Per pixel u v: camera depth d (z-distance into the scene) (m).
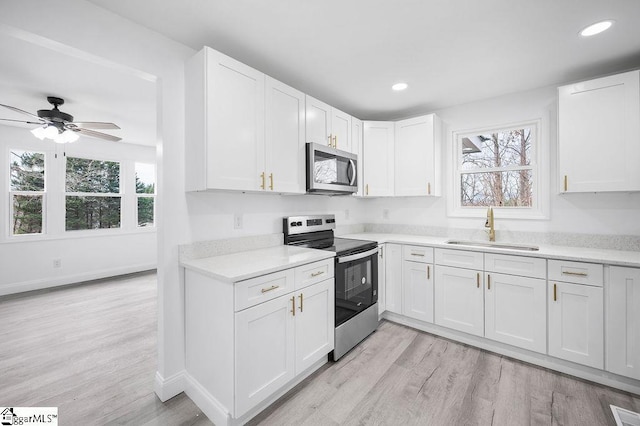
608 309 1.84
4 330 2.71
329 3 1.50
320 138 2.45
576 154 2.12
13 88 2.59
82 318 3.00
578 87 2.12
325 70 2.25
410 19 1.64
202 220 1.95
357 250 2.41
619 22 1.65
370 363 2.14
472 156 2.98
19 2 1.28
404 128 3.04
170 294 1.78
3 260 3.80
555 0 1.48
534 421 1.56
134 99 2.86
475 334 2.36
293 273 1.79
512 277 2.18
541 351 2.07
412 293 2.72
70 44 1.41
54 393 1.80
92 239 4.58
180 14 1.57
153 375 2.00
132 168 5.06
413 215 3.30
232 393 1.46
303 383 1.90
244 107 1.82
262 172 1.93
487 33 1.77
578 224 2.38
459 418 1.59
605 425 1.53
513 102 2.68
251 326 1.53
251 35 1.78
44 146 4.10
